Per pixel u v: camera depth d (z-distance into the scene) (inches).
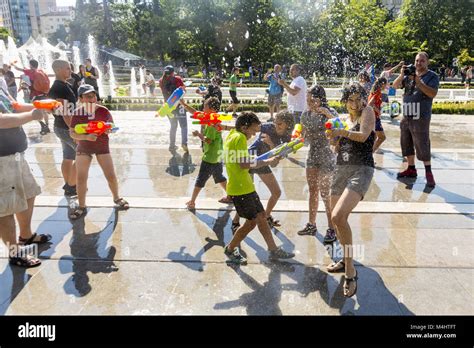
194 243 178.1
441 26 1817.2
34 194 172.6
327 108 172.1
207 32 1651.1
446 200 227.5
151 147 354.0
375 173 279.7
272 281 148.3
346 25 1505.9
